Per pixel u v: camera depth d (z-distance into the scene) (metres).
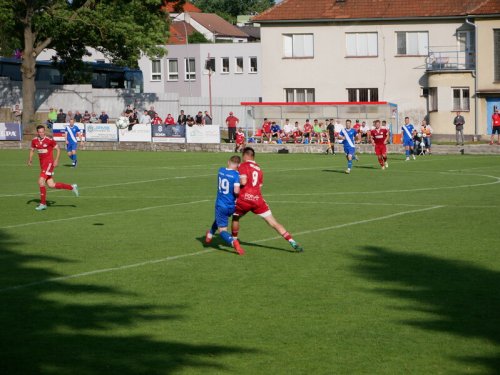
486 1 63.78
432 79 65.56
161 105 76.38
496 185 31.45
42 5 65.31
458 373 10.05
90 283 15.06
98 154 55.38
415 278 15.11
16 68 81.62
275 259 17.09
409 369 10.21
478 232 20.14
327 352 10.90
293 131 59.81
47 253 18.11
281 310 12.99
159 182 34.28
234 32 129.62
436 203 25.97
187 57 92.81
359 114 60.50
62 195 29.73
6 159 49.94
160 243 19.16
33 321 12.48
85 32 66.00
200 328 12.06
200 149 58.31
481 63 63.72
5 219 23.64
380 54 68.50
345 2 69.44
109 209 25.59
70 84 81.50
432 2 67.44
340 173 37.97
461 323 12.10
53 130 61.97
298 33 70.12
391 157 49.66
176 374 10.12
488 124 64.19
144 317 12.68
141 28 66.31
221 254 17.75
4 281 15.30
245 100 77.56
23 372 10.20
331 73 69.69
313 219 22.73
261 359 10.65
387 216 23.17
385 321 12.28
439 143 60.25
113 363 10.53
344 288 14.40
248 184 17.62
